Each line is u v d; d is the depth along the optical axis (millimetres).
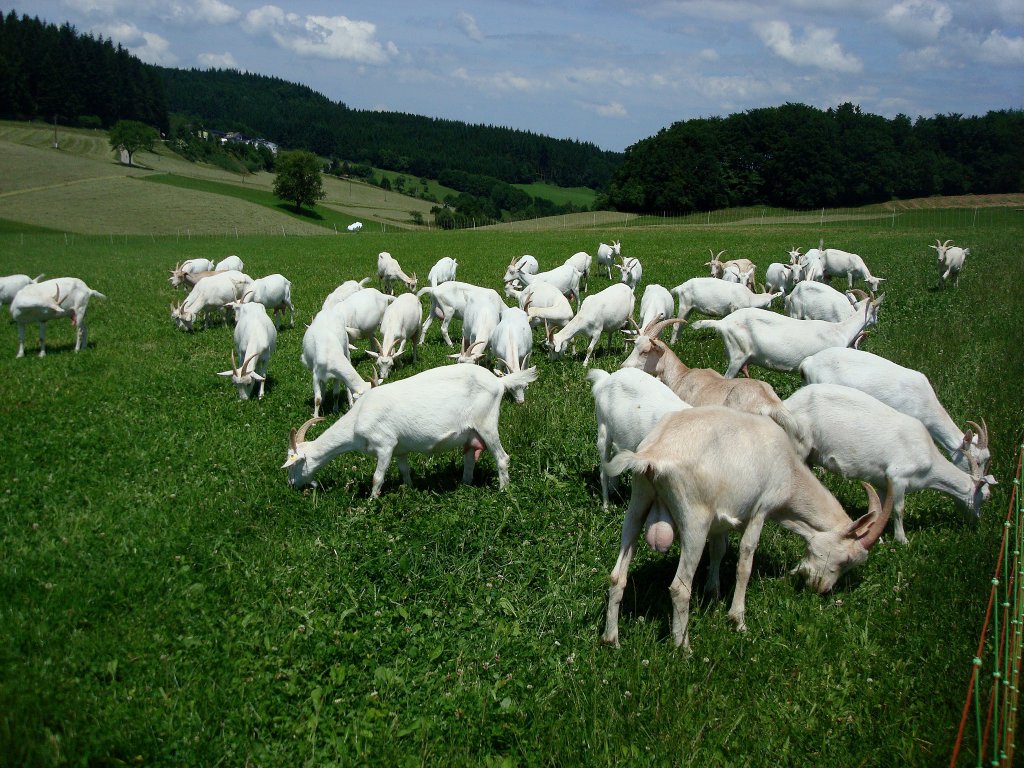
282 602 6648
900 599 6797
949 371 13039
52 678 5508
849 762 4988
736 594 6457
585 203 160750
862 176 94125
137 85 146250
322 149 185125
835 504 6863
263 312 14109
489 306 15039
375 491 8859
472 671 5793
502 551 7508
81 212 79062
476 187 160250
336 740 5105
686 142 98000
